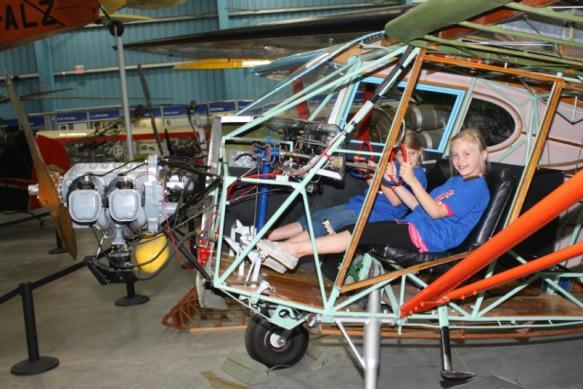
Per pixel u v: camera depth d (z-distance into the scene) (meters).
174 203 2.81
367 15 6.90
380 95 2.40
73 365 3.43
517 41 2.22
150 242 2.91
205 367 3.33
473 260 2.19
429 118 3.79
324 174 2.49
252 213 3.23
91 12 6.43
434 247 2.61
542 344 3.61
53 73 16.33
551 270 3.12
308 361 3.37
